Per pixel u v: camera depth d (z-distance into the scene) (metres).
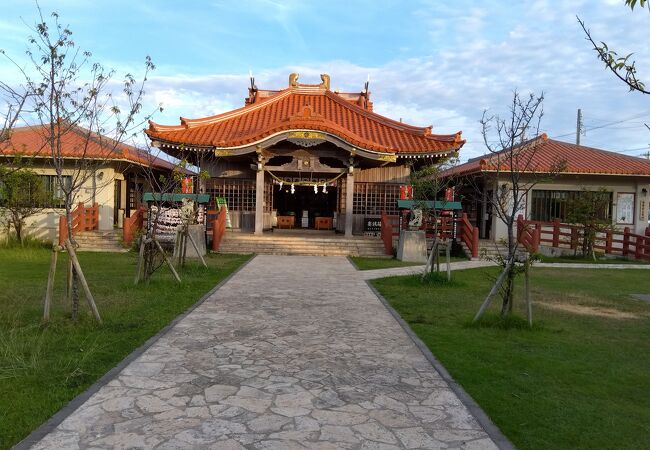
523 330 7.36
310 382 5.07
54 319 6.94
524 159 19.61
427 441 3.86
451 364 5.70
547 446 3.82
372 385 5.03
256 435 3.87
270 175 21.59
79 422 4.02
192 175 18.69
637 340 7.06
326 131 18.05
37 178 17.52
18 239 17.91
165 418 4.14
